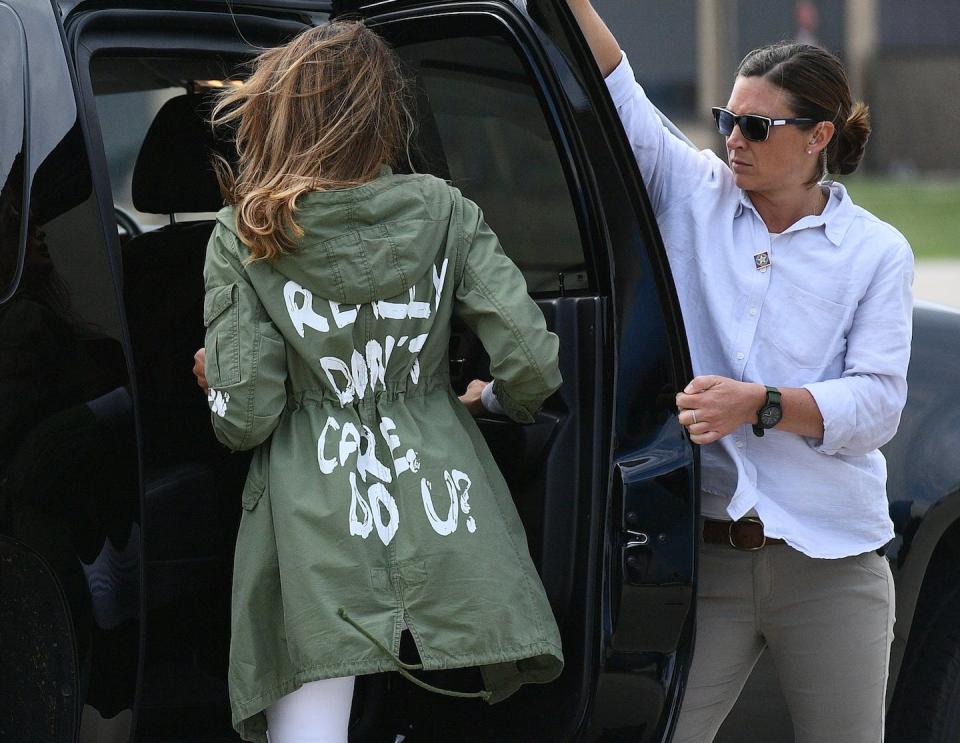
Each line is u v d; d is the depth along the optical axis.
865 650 9.70
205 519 10.72
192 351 11.84
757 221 9.61
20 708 9.33
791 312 9.45
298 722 8.41
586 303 9.37
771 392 8.98
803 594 9.67
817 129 9.27
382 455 8.34
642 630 9.20
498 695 8.95
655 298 9.28
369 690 10.69
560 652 8.53
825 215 9.48
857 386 9.21
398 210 8.34
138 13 9.58
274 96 8.40
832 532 9.54
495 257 8.70
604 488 9.16
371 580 8.10
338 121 8.25
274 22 10.36
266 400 8.16
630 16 103.94
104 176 8.97
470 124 10.70
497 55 9.82
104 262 8.72
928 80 110.19
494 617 8.20
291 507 8.12
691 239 9.76
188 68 11.31
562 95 9.22
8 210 8.91
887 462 11.73
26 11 9.09
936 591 11.90
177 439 11.27
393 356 8.41
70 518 8.73
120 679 8.70
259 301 8.23
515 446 9.62
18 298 8.86
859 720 9.86
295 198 7.98
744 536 9.62
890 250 9.46
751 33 107.31
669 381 9.30
